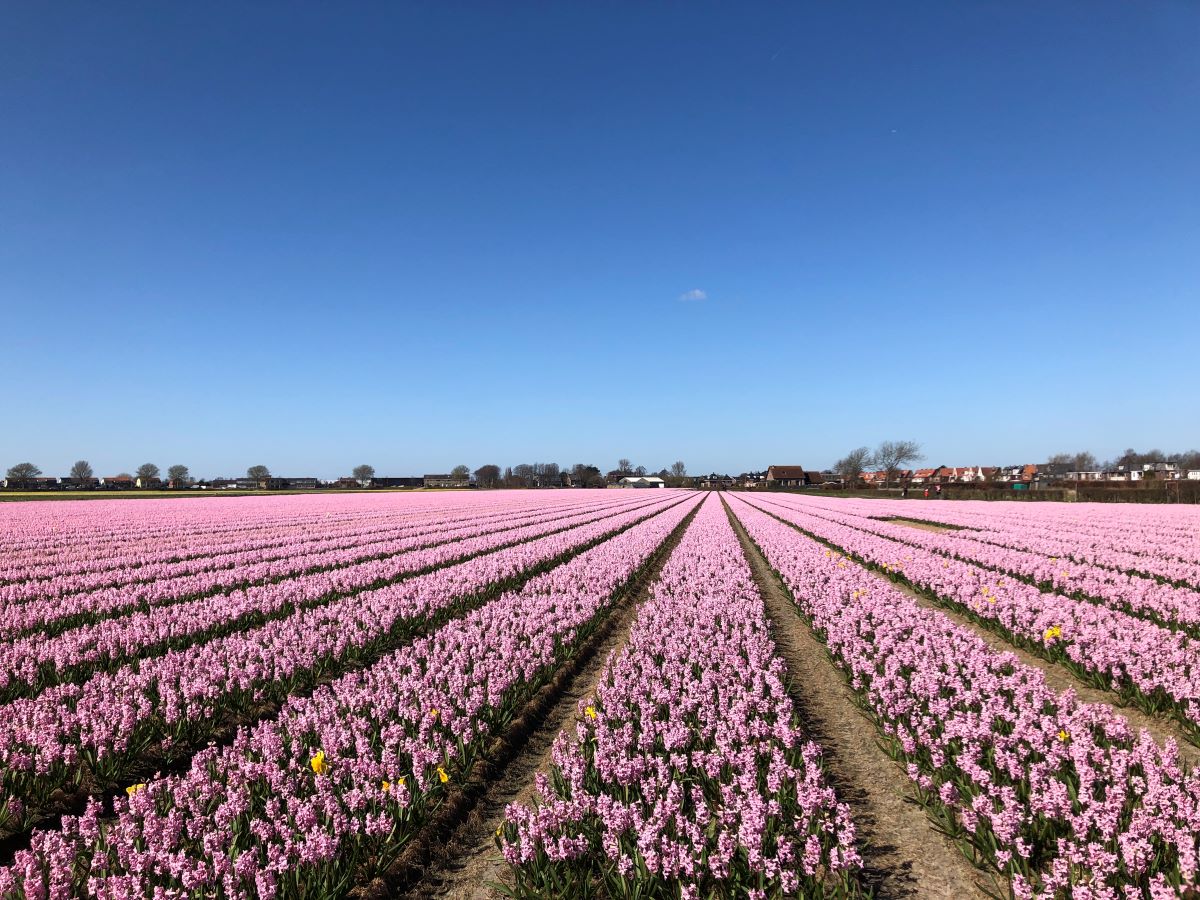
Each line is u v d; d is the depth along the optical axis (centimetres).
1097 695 811
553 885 447
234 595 1252
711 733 654
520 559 1773
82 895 426
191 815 490
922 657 856
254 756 613
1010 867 455
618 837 471
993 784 536
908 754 620
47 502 6081
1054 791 474
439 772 550
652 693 750
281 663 823
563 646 995
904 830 527
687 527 3322
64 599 1259
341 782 554
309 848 442
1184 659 790
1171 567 1524
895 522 3569
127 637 936
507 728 725
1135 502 5491
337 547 2381
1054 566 1539
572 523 3428
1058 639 937
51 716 639
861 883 460
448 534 2772
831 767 636
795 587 1457
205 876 413
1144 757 516
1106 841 443
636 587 1580
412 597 1280
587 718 709
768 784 537
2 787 546
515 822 511
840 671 934
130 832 450
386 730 619
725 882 443
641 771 550
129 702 682
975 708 699
